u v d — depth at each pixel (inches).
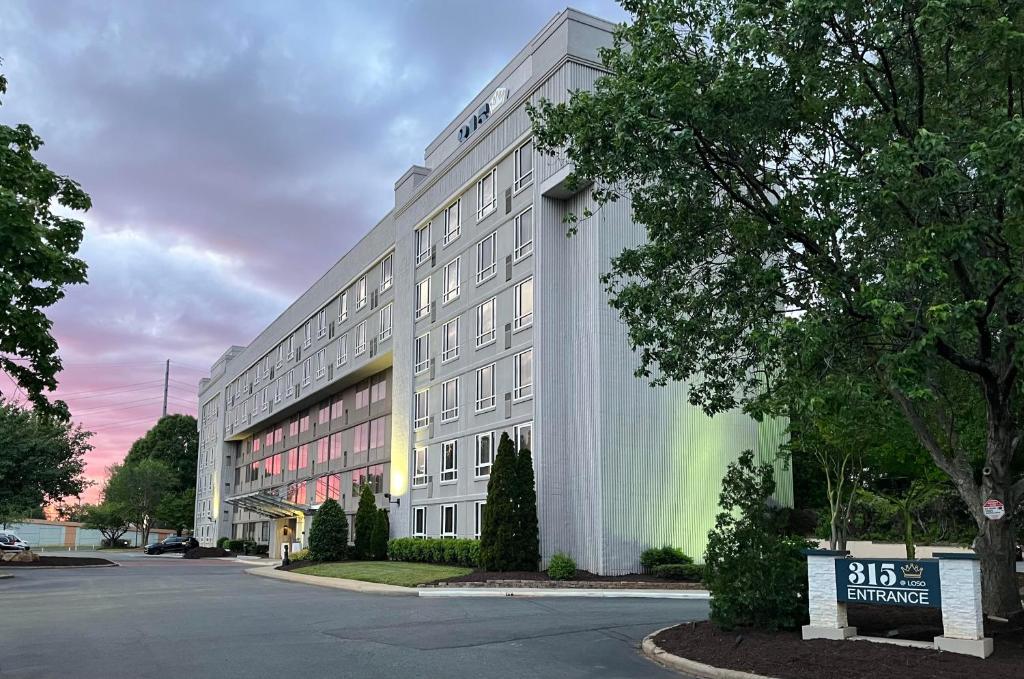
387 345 1619.1
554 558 984.9
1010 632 437.1
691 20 480.7
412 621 609.6
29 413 1638.8
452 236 1385.3
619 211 1072.8
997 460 468.1
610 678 397.7
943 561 409.7
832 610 440.1
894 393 497.7
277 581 1166.3
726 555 485.7
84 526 3592.5
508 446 1056.8
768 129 463.2
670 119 439.5
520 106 1189.1
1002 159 370.3
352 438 1857.8
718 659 417.1
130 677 400.5
